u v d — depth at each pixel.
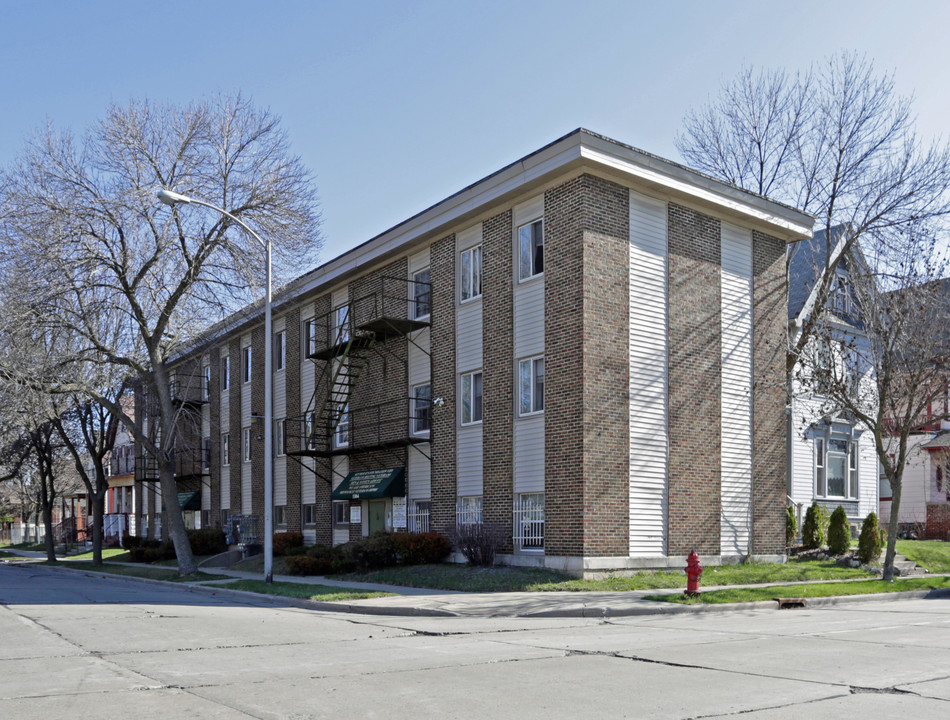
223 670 9.45
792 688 8.41
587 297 21.94
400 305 28.92
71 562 43.41
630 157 22.67
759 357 26.25
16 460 48.25
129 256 27.75
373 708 7.48
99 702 7.65
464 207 25.45
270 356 23.36
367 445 28.36
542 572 21.39
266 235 28.92
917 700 7.82
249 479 38.66
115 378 31.59
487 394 24.73
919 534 39.44
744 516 25.14
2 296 26.59
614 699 7.87
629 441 22.41
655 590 19.53
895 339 23.47
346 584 22.39
